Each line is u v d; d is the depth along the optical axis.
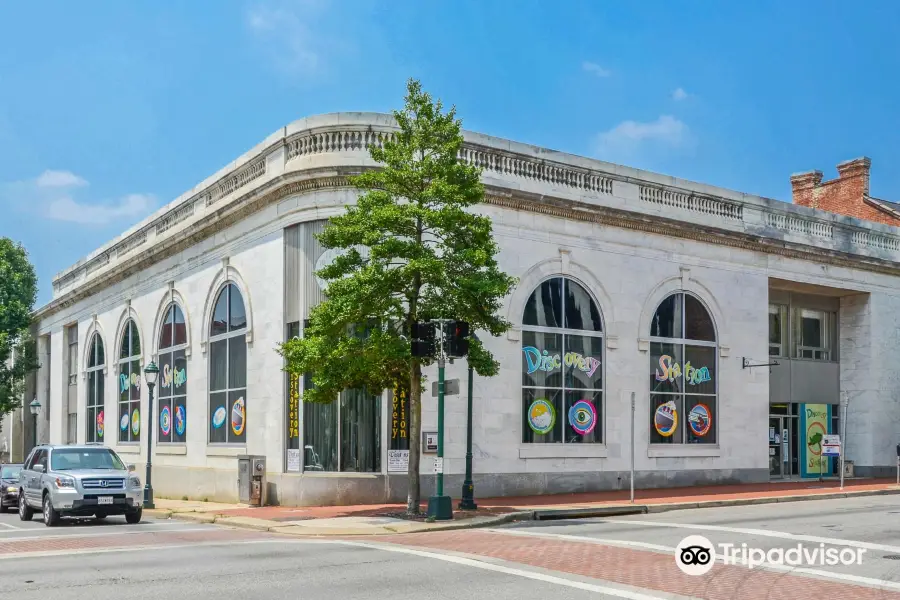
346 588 11.38
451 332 19.88
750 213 33.41
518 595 10.83
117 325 39.84
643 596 10.74
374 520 20.20
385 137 25.81
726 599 10.55
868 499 27.16
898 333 38.03
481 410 26.05
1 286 53.00
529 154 28.05
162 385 34.69
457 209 20.44
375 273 20.19
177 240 33.28
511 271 27.08
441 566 13.12
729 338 32.16
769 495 26.84
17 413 55.66
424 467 24.98
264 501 25.83
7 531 19.98
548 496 26.42
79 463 22.59
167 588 11.52
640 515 22.28
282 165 27.12
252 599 10.71
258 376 27.61
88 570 13.22
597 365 28.78
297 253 26.27
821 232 35.81
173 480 32.31
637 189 30.47
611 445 28.62
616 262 29.53
